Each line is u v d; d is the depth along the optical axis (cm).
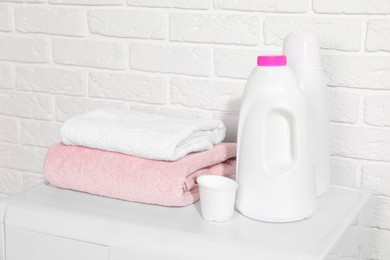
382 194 148
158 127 136
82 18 172
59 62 178
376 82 144
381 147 146
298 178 121
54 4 175
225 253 111
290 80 120
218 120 145
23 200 133
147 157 130
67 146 141
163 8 161
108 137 133
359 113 147
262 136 121
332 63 146
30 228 127
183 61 162
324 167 136
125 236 118
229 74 158
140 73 168
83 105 177
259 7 151
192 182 129
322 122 134
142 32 165
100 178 132
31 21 180
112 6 167
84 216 125
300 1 147
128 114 149
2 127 192
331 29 145
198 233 116
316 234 116
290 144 122
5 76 188
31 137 188
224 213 121
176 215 125
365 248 142
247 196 123
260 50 153
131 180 128
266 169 121
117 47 169
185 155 132
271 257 108
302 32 134
